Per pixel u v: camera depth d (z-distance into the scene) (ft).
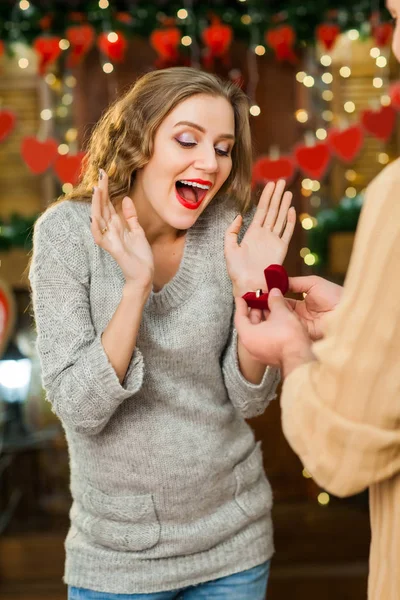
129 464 4.87
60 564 10.53
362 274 2.79
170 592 5.05
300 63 11.18
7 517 10.95
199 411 4.96
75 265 4.77
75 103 11.23
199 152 4.72
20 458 11.19
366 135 11.77
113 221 4.37
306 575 10.28
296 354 3.18
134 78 11.15
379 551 3.13
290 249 11.41
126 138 4.85
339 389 2.80
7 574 10.49
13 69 11.63
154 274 5.07
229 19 10.00
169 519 4.95
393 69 11.53
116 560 4.94
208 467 4.95
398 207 2.73
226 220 5.24
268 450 11.33
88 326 4.68
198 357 4.93
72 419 4.50
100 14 9.75
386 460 2.82
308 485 11.28
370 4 9.82
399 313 2.71
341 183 11.78
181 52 10.14
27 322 11.50
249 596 5.14
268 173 9.75
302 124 11.26
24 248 11.17
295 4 9.86
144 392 4.84
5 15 9.87
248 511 5.13
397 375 2.73
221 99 4.81
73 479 5.14
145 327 4.83
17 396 11.17
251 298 3.65
